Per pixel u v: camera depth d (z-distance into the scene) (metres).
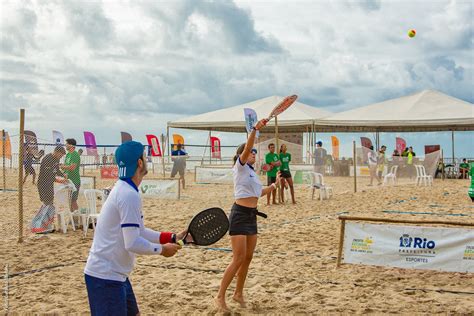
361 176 29.30
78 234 10.16
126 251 3.20
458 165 29.19
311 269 7.10
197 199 16.75
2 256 8.10
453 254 6.59
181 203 15.60
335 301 5.66
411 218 11.98
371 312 5.27
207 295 5.92
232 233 5.26
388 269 7.09
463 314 5.18
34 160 15.95
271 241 9.14
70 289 6.21
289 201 16.14
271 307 5.45
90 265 3.20
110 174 23.98
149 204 15.31
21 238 9.29
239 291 5.50
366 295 5.86
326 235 9.70
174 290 6.12
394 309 5.35
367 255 6.99
